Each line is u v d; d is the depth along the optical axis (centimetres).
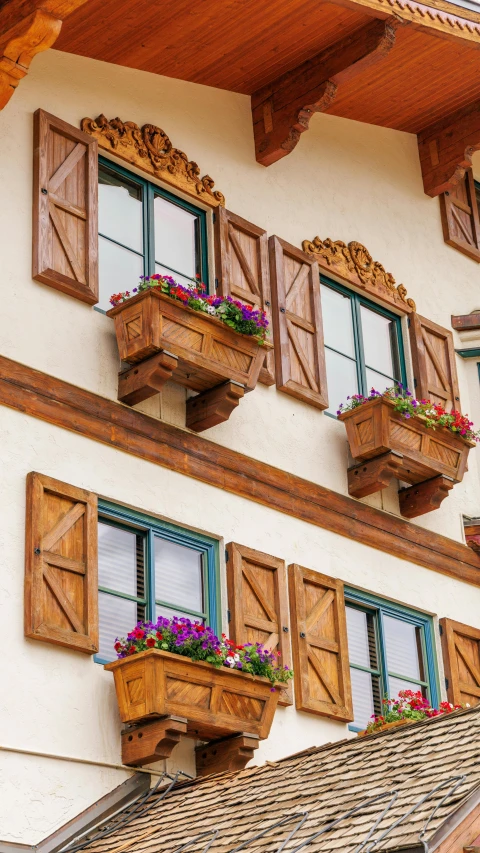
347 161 1667
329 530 1446
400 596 1498
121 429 1280
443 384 1659
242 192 1512
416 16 1410
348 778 970
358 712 1416
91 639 1173
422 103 1688
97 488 1244
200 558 1330
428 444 1513
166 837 1009
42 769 1115
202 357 1298
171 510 1299
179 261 1433
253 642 1311
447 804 809
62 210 1305
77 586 1188
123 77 1427
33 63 1345
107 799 1141
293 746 1311
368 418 1472
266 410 1435
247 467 1384
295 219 1566
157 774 1187
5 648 1125
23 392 1216
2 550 1152
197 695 1171
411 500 1535
